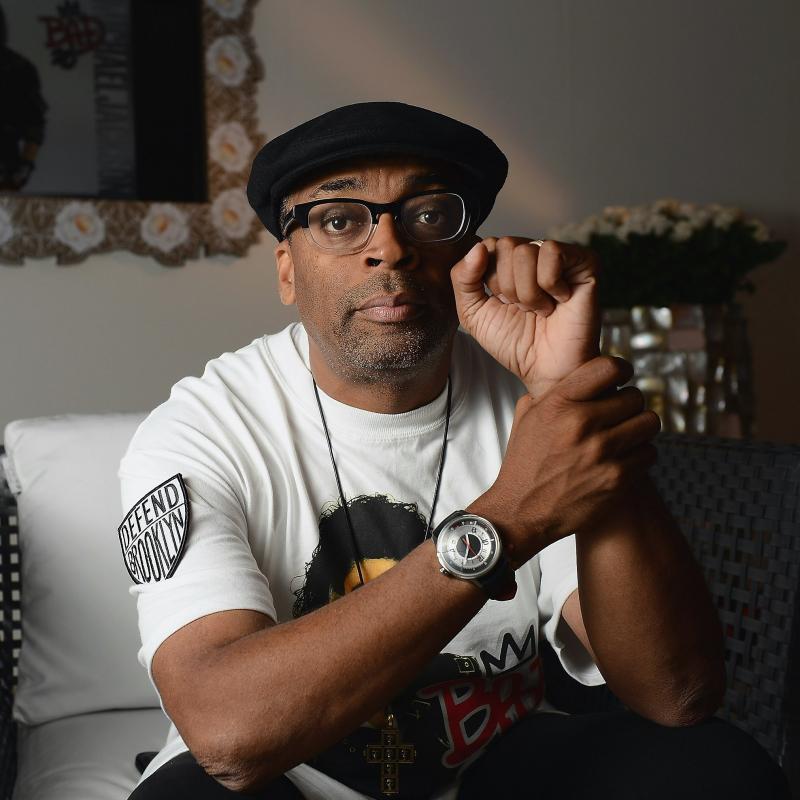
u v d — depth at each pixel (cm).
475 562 80
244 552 91
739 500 107
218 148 262
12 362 249
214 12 260
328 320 97
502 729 103
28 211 245
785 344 335
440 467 107
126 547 94
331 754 97
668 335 241
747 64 323
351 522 104
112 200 253
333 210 95
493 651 104
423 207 95
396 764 96
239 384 106
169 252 259
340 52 277
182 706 79
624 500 91
